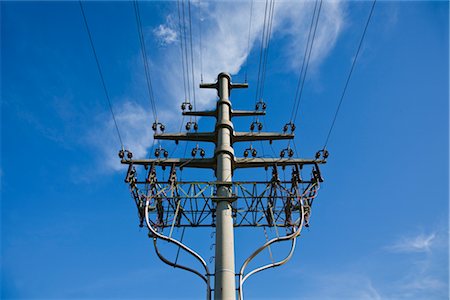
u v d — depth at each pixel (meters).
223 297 14.34
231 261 15.28
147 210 16.72
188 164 18.75
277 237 16.36
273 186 17.62
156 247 15.91
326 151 18.66
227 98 20.84
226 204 16.84
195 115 20.83
